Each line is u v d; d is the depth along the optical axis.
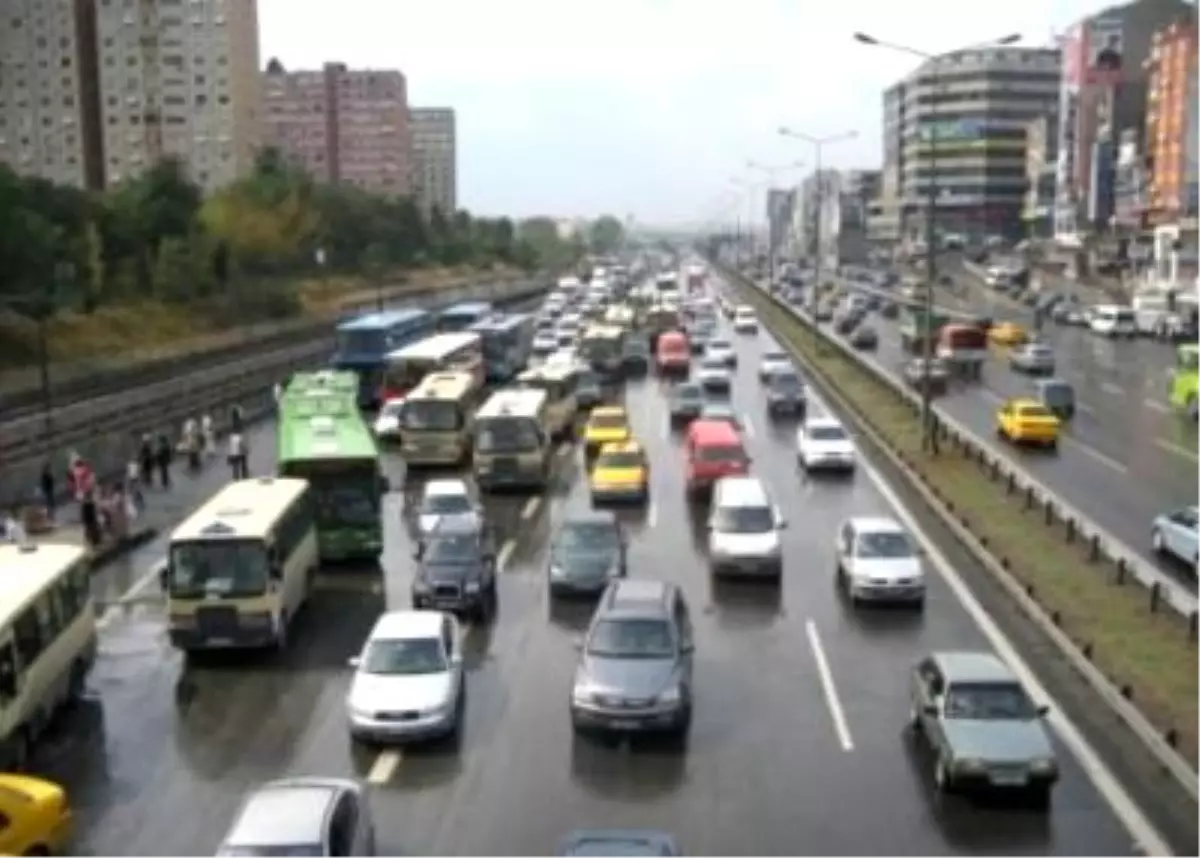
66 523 41.97
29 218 70.81
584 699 24.53
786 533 41.31
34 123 143.75
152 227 97.56
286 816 17.91
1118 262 157.75
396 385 66.56
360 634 31.91
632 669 24.84
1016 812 21.17
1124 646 27.98
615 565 34.31
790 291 166.00
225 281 103.50
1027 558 35.44
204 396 68.19
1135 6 173.38
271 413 68.44
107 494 42.84
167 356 81.62
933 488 44.66
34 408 57.47
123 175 142.88
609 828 20.75
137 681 28.83
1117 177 162.00
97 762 24.33
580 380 69.75
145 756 24.56
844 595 34.22
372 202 159.50
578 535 35.31
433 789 22.58
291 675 29.00
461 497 41.97
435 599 32.31
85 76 145.50
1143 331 111.00
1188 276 128.50
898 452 52.66
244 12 153.62
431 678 25.12
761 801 21.81
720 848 20.09
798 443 54.97
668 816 21.30
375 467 38.19
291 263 125.00
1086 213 172.12
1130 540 38.62
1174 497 44.97
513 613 33.16
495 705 26.62
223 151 148.50
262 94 171.00
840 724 25.23
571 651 30.05
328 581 36.97
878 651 29.58
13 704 23.75
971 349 82.44
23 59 142.75
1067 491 45.94
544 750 24.23
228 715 26.62
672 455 55.91
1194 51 134.25
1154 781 22.22
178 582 29.81
